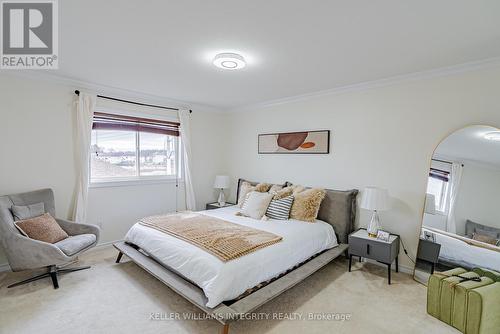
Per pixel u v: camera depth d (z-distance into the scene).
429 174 2.76
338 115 3.51
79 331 1.88
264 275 2.12
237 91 3.68
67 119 3.25
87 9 1.66
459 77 2.58
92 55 2.43
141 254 2.74
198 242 2.25
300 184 3.96
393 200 3.04
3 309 2.12
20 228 2.51
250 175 4.72
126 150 3.90
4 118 2.82
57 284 2.48
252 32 1.95
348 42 2.10
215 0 1.54
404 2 1.53
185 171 4.48
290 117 4.07
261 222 3.10
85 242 2.71
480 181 2.41
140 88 3.55
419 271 2.76
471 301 1.90
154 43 2.16
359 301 2.34
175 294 2.40
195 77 3.06
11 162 2.87
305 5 1.58
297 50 2.26
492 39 2.00
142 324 1.97
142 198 3.99
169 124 4.32
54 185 3.17
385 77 2.98
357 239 2.88
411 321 2.07
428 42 2.07
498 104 2.37
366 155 3.26
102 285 2.54
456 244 2.52
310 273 2.40
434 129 2.75
